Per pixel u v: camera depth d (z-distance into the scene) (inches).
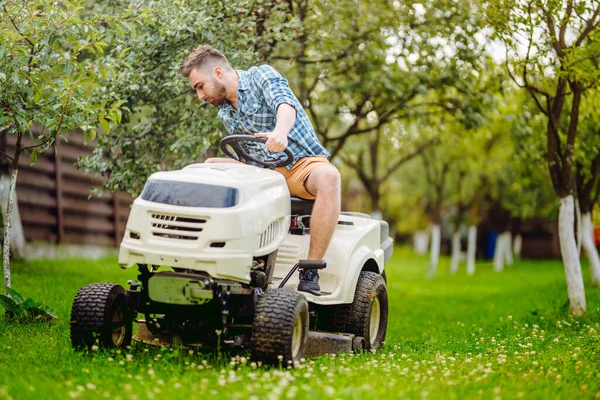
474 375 173.8
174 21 285.4
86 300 184.5
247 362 183.3
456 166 960.9
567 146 363.6
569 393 157.8
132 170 309.9
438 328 366.3
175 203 173.6
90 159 316.2
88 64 248.5
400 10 420.2
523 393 152.9
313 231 198.2
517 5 323.0
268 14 336.2
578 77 327.6
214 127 302.4
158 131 317.1
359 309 218.1
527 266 1176.8
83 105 236.7
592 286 530.0
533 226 1413.6
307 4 367.2
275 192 190.5
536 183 661.9
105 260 551.5
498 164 818.8
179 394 143.4
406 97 462.9
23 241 449.7
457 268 1155.3
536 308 419.2
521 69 352.5
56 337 216.2
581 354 215.6
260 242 180.4
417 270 1088.2
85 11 346.9
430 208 1166.3
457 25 420.2
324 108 508.4
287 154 197.3
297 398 140.6
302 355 185.6
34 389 148.6
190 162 313.0
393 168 796.6
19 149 251.1
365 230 224.4
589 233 535.2
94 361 172.6
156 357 180.1
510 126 540.7
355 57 435.2
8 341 207.8
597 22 331.3
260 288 185.8
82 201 572.4
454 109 466.3
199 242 169.8
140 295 188.7
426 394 146.3
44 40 237.1
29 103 244.1
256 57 317.1
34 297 311.6
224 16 319.0
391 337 310.2
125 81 295.6
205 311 185.2
